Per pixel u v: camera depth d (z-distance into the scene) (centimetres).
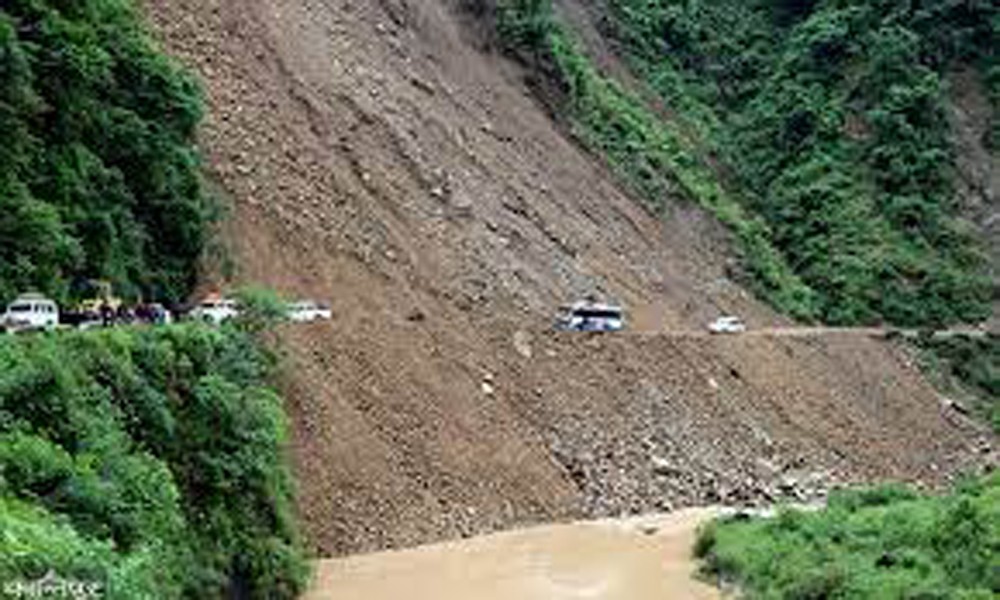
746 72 10225
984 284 8675
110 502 2561
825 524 4441
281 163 5441
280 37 6091
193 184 4584
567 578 4156
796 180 9144
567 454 5225
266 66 5844
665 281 7412
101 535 2480
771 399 6531
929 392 7606
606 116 8538
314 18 6519
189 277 4569
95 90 4200
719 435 5978
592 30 9581
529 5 8331
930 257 8688
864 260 8525
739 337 6875
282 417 3841
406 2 7500
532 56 8200
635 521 5044
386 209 5784
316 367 4591
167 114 4525
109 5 4459
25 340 2852
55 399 2677
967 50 9906
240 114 5453
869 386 7262
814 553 4078
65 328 3247
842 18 9888
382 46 6938
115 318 3791
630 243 7500
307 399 4444
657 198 8200
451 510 4612
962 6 9956
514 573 4175
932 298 8469
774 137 9506
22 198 3703
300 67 6059
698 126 9525
